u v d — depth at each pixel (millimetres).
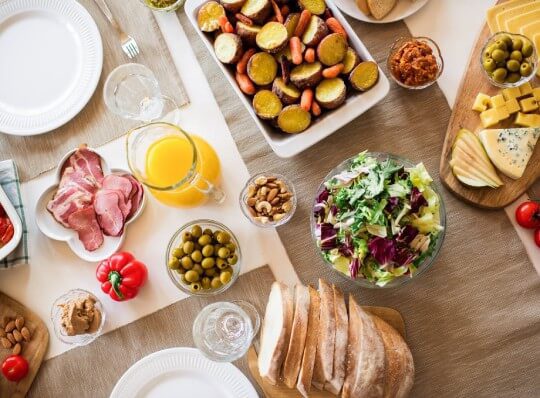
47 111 1748
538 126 1593
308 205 1697
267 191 1600
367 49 1708
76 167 1719
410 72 1609
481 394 1615
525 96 1611
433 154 1669
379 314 1626
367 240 1508
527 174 1599
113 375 1702
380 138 1691
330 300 1489
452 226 1655
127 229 1726
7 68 1779
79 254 1704
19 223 1661
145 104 1731
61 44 1771
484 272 1636
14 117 1752
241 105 1729
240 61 1588
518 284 1623
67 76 1761
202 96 1744
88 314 1655
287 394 1620
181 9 1759
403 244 1495
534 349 1603
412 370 1519
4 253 1617
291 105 1559
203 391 1664
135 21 1767
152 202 1729
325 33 1548
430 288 1648
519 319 1612
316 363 1474
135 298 1712
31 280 1733
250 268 1693
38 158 1758
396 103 1688
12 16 1776
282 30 1547
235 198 1719
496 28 1624
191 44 1752
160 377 1668
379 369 1438
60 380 1706
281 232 1690
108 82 1741
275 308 1547
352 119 1586
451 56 1684
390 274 1503
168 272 1622
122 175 1712
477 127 1628
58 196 1698
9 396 1693
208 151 1638
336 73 1537
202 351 1587
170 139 1581
